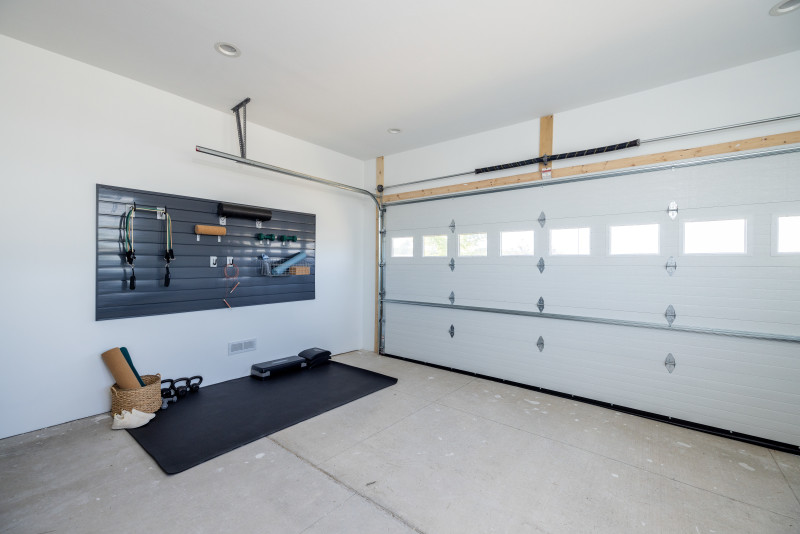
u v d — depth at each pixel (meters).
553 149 3.54
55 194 2.60
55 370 2.62
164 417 2.83
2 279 2.40
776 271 2.55
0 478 2.00
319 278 4.60
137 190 2.99
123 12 2.11
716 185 2.75
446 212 4.35
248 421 2.78
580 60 2.59
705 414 2.79
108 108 2.84
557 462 2.28
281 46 2.45
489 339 3.99
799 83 2.47
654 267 3.01
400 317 4.81
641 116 3.06
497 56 2.55
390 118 3.67
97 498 1.85
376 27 2.23
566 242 3.47
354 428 2.71
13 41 2.42
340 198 4.85
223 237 3.60
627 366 3.13
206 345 3.50
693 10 2.05
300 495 1.91
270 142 3.99
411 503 1.86
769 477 2.14
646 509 1.84
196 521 1.70
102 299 2.81
